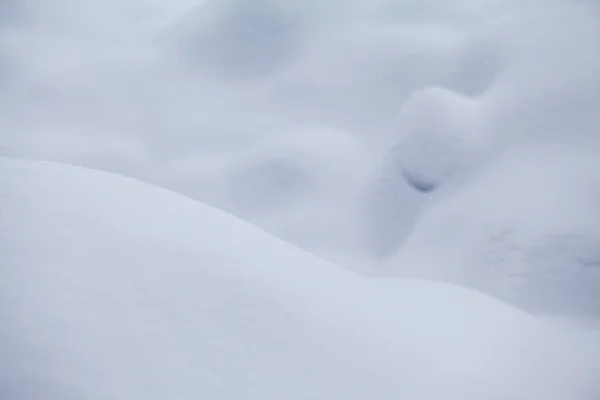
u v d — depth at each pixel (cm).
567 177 1204
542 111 1398
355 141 2048
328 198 1812
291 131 2161
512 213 1195
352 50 2378
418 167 1523
